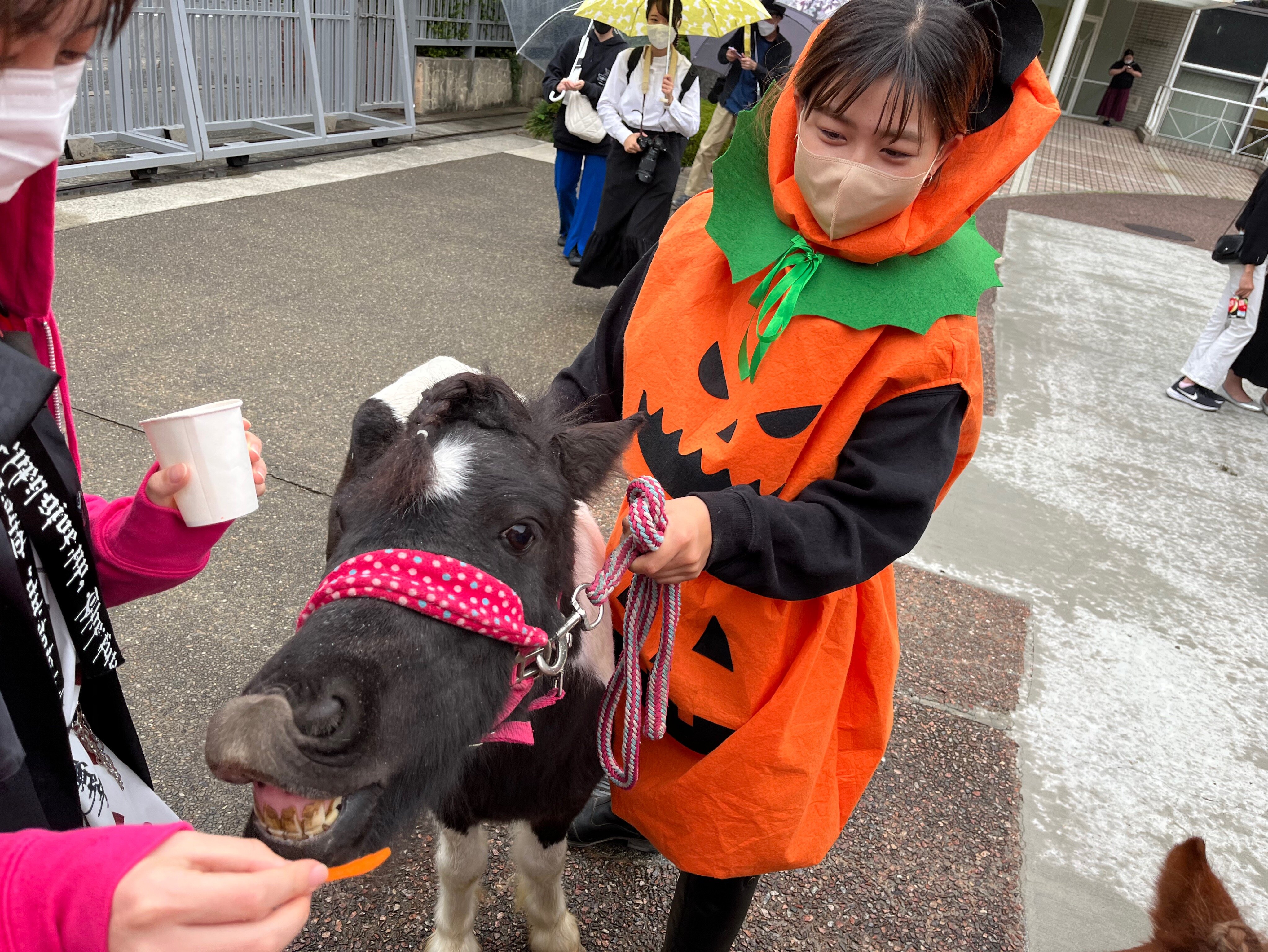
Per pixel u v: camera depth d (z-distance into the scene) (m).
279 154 9.28
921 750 2.97
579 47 6.81
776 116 1.51
